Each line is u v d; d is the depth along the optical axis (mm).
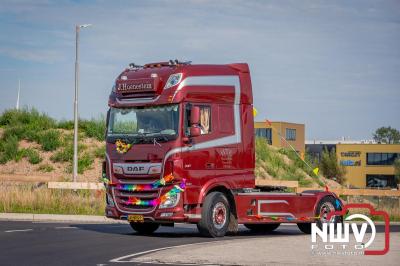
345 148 109938
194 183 20859
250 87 22578
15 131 46281
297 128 82562
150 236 21828
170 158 20547
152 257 15672
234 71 22266
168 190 20594
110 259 15766
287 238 20219
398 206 34594
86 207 31578
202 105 21250
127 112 21656
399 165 104875
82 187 32594
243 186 22188
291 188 31766
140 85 21266
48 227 24188
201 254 16078
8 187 33500
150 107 21219
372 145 108750
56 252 17031
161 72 21219
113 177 21719
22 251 17172
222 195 21594
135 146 21219
